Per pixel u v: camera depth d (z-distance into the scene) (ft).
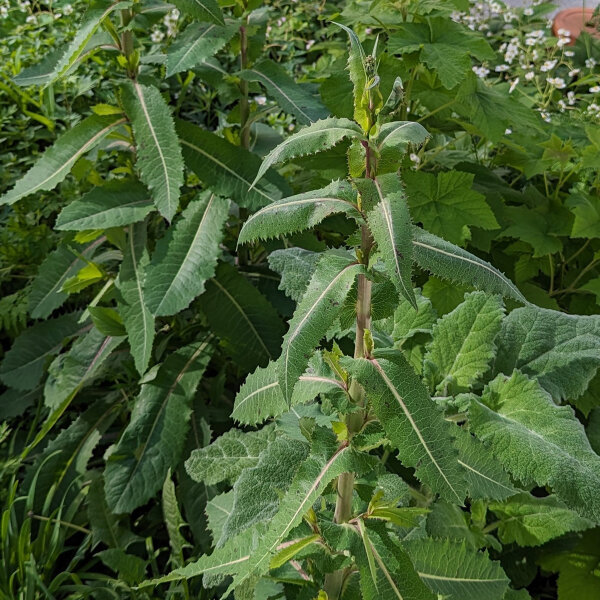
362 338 4.44
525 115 10.78
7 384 10.83
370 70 3.85
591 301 11.04
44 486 9.78
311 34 18.65
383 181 3.90
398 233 3.59
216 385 10.20
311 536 4.79
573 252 11.51
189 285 8.78
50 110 14.34
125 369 10.27
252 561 4.45
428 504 7.12
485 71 13.66
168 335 10.34
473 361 6.53
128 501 8.79
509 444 5.07
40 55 15.83
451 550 6.03
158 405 9.41
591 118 12.90
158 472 9.00
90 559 9.54
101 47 9.33
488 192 11.23
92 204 9.23
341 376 4.58
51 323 11.30
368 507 4.89
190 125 9.36
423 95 10.92
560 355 6.72
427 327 6.99
